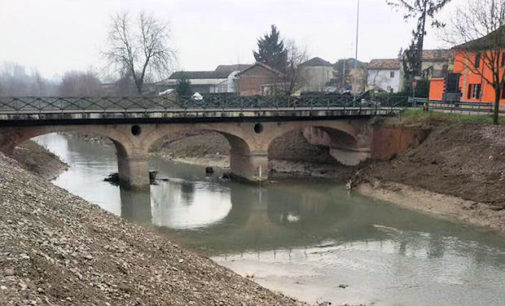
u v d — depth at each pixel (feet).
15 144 97.66
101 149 187.21
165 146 182.80
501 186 85.97
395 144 123.54
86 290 30.12
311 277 60.75
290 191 116.57
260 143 123.03
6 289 25.54
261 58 281.33
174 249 53.93
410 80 192.54
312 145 155.84
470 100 141.79
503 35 112.06
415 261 66.64
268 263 66.54
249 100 128.67
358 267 64.69
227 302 39.06
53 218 46.16
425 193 96.84
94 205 66.39
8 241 32.76
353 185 118.62
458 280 59.57
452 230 80.48
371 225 85.97
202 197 110.22
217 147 165.78
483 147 98.02
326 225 87.56
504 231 77.56
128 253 43.73
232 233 82.69
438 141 110.11
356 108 130.21
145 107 116.26
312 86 299.79
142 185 111.86
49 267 31.07
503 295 55.11
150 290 35.04
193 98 123.34
